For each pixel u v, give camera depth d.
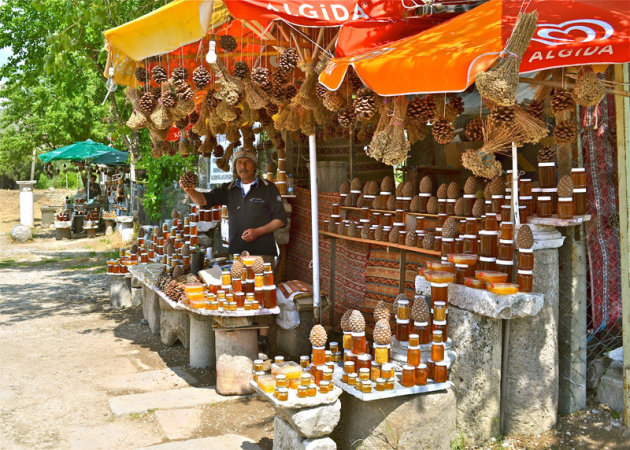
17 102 26.44
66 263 13.27
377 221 5.41
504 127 2.97
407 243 4.91
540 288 3.65
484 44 2.85
